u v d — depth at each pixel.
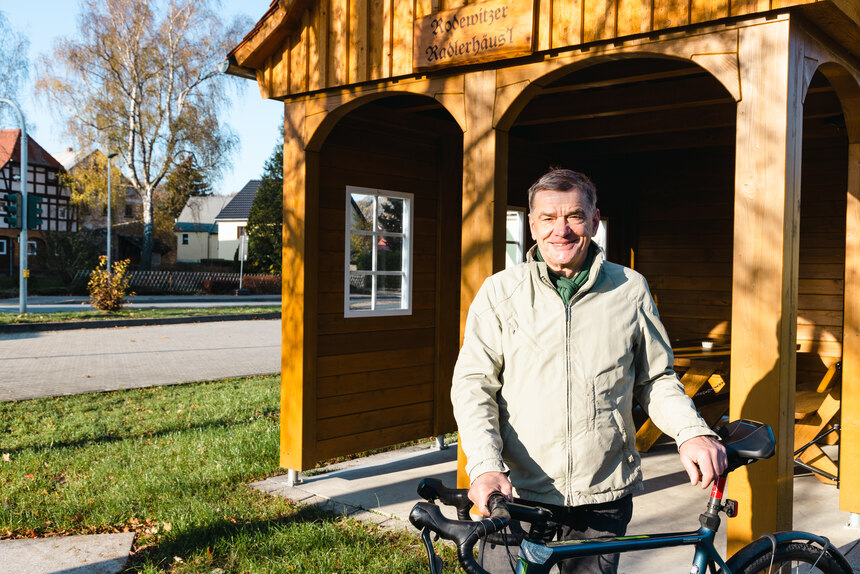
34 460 5.46
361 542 3.87
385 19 4.43
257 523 4.15
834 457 5.80
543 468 2.06
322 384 5.20
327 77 4.75
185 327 18.17
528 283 2.11
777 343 3.06
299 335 5.05
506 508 1.67
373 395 5.62
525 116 6.04
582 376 2.03
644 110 5.43
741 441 1.95
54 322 16.91
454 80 4.19
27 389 9.06
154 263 52.38
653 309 2.12
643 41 3.46
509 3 3.84
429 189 6.14
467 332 2.15
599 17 3.56
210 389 9.10
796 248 3.19
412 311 5.98
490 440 1.91
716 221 7.88
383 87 4.51
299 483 5.07
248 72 5.18
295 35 4.94
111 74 31.09
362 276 5.55
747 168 3.16
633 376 2.11
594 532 2.08
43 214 45.62
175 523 4.06
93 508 4.40
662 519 4.32
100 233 36.97
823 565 2.28
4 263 41.59
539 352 2.06
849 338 4.18
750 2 3.10
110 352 12.88
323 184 5.18
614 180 8.41
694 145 6.98
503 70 3.98
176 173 33.09
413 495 4.78
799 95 3.19
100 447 5.96
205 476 5.04
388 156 5.73
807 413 5.06
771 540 2.19
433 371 6.21
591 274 2.04
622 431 2.06
